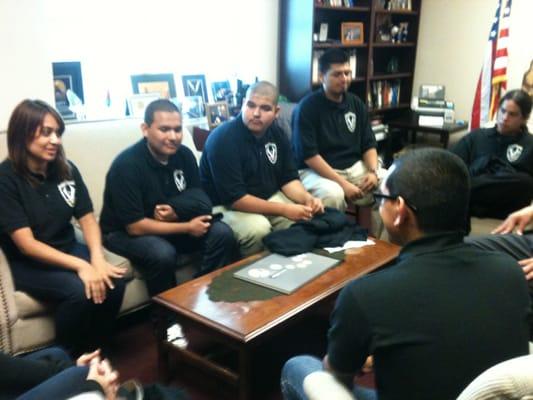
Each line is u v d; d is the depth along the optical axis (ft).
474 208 8.93
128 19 10.28
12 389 4.10
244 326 4.97
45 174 6.26
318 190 9.39
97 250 6.54
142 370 6.42
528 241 6.32
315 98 10.07
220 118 11.04
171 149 7.15
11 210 5.88
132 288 7.00
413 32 15.76
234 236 7.63
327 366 3.17
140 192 7.14
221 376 5.38
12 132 5.88
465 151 9.78
